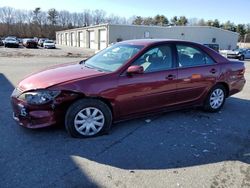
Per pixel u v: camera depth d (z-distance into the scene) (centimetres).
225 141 412
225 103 636
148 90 434
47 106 375
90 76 395
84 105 389
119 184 291
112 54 473
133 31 4169
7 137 392
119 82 405
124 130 437
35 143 377
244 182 304
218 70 529
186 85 483
